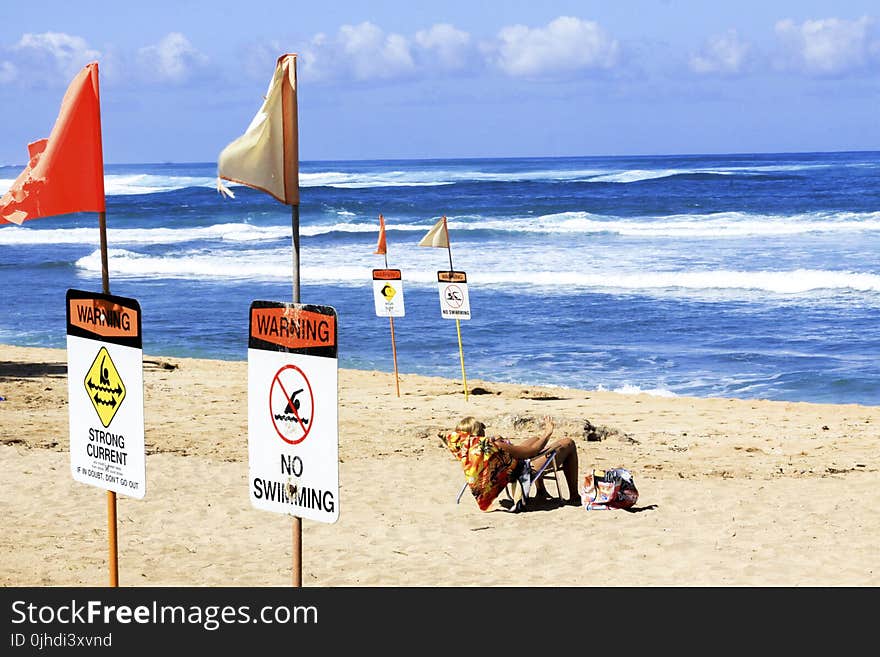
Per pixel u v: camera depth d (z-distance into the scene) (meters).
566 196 71.06
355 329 24.67
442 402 15.10
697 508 8.37
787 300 27.30
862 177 86.12
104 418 4.57
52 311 28.28
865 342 21.86
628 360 20.69
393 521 8.07
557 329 24.14
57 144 4.38
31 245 47.50
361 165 177.62
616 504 8.38
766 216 52.28
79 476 4.77
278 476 4.08
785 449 11.44
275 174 3.88
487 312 26.61
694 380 18.89
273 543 7.42
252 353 4.14
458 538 7.58
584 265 35.16
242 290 31.84
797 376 18.95
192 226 58.12
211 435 11.63
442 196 73.38
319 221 57.50
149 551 7.12
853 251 36.91
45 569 6.63
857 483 9.35
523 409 14.52
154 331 24.94
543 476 8.57
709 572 6.67
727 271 32.75
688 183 82.12
